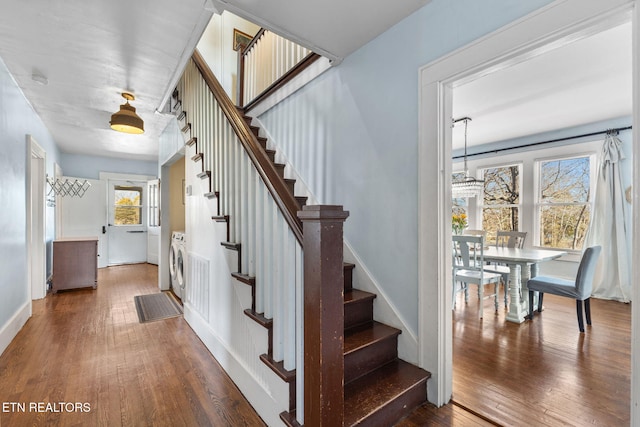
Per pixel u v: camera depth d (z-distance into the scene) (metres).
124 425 1.57
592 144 4.09
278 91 3.04
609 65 2.62
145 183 6.90
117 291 4.38
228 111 2.10
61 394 1.84
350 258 2.22
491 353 2.26
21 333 2.78
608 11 1.11
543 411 1.60
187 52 2.21
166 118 3.79
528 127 4.30
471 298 3.86
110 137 4.70
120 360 2.29
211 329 2.45
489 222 5.30
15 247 2.78
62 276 4.23
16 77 2.63
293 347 1.42
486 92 3.15
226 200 2.21
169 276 4.54
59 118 3.74
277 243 1.48
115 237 6.51
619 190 3.78
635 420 1.08
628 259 3.71
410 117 1.81
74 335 2.75
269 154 2.98
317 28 1.93
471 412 1.60
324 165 2.47
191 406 1.74
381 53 1.99
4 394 1.83
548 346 2.39
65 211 5.61
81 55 2.26
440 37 1.66
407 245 1.83
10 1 1.66
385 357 1.80
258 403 1.66
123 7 1.72
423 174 1.71
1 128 2.43
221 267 2.27
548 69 2.68
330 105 2.41
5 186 2.53
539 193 4.66
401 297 1.87
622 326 2.84
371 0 1.67
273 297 1.57
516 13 1.37
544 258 3.00
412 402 1.60
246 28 4.37
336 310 1.18
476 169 5.41
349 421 1.30
